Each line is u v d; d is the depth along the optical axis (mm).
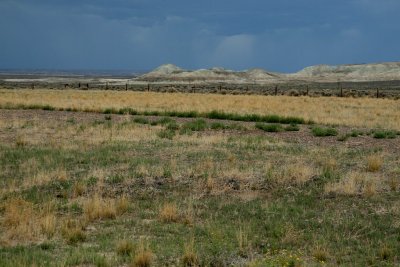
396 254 8305
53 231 9195
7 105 33656
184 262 7785
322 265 7668
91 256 7828
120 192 12398
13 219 9531
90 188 12562
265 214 10625
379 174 14297
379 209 11000
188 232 9398
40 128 23156
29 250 8234
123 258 7930
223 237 8922
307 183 13211
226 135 22000
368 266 7816
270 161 15945
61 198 11828
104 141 19500
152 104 38125
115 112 31562
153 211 10867
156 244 8586
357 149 18625
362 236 9250
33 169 14445
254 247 8656
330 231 9508
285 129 24047
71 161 15766
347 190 12234
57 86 87812
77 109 32312
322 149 18297
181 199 11773
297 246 8742
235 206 11227
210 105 38031
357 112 33781
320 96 59812
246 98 48594
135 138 20250
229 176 13555
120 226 9828
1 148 17906
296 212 10781
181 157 16531
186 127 23812
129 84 116375
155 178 13516
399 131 24016
